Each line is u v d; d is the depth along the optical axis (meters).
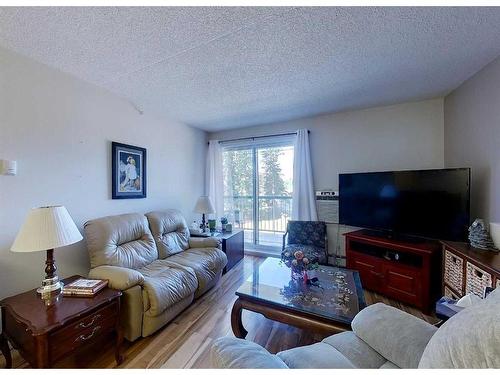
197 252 2.77
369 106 3.05
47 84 1.97
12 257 1.75
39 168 1.92
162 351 1.67
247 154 4.10
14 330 1.39
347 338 1.21
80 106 2.23
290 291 1.79
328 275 2.09
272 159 3.92
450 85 2.41
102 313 1.48
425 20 1.44
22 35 1.55
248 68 2.04
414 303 2.25
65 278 1.98
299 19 1.43
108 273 1.77
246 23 1.46
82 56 1.83
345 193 3.02
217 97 2.69
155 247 2.54
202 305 2.32
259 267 2.30
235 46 1.71
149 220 2.71
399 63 1.97
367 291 2.59
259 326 1.99
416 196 2.41
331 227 3.38
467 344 0.57
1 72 1.70
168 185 3.39
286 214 3.83
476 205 2.13
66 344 1.29
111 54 1.80
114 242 2.15
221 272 2.85
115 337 1.71
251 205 4.09
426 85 2.41
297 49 1.75
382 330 1.13
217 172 4.14
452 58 1.88
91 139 2.34
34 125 1.89
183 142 3.71
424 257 2.19
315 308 1.54
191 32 1.54
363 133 3.17
